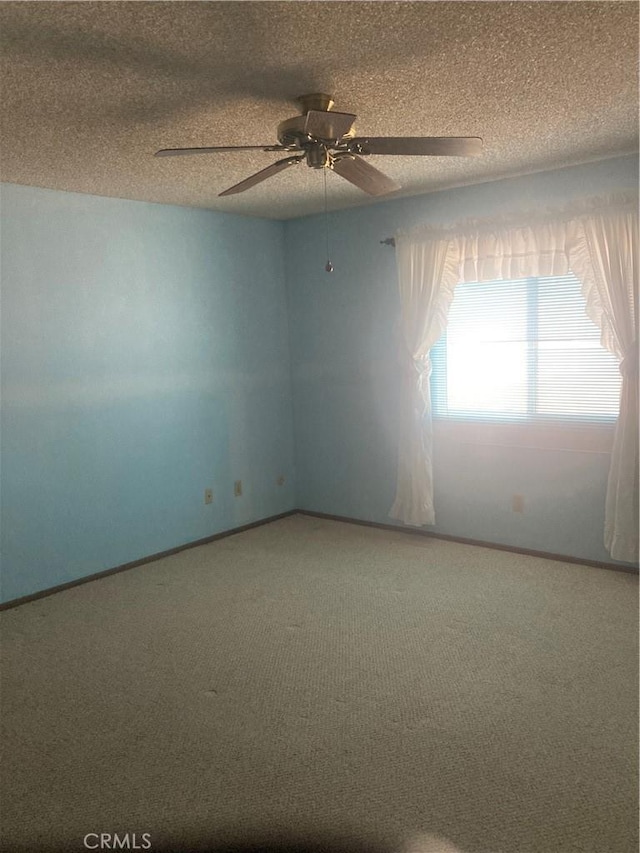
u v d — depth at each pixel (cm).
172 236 455
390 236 469
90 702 281
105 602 385
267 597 383
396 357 480
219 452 496
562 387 410
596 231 374
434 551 450
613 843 196
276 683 290
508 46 212
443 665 299
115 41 198
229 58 213
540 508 428
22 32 191
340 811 213
